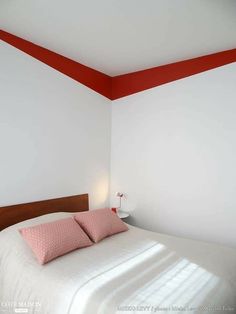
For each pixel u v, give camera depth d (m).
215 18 1.99
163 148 3.15
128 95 3.48
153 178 3.25
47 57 2.76
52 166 2.87
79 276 1.69
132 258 1.98
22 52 2.52
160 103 3.16
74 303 1.47
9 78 2.43
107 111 3.61
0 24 2.20
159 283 1.60
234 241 2.63
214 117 2.74
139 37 2.37
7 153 2.44
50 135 2.84
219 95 2.70
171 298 1.44
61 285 1.60
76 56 2.91
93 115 3.38
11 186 2.48
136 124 3.40
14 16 2.04
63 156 3.00
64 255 2.03
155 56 2.84
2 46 2.36
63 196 3.01
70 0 1.79
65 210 2.97
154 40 2.42
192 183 2.92
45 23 2.15
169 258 1.98
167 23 2.09
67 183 3.05
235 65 2.59
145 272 1.75
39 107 2.71
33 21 2.12
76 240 2.14
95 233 2.34
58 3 1.83
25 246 2.03
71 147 3.09
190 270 1.78
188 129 2.93
